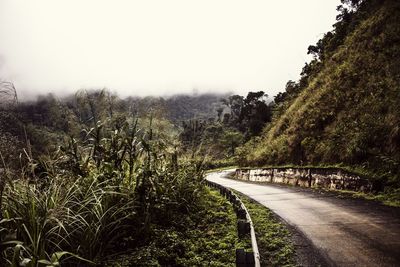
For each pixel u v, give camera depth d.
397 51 22.89
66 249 5.98
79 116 8.04
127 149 8.22
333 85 28.75
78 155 7.66
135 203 7.72
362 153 16.80
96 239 6.09
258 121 75.19
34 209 5.28
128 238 6.97
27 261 3.86
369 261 6.01
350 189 15.69
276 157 32.34
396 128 15.38
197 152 14.12
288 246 7.55
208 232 9.11
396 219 8.98
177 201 10.60
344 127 21.53
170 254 6.88
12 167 5.41
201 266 6.57
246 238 8.06
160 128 9.52
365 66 25.80
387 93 19.75
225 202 14.63
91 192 6.56
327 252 6.80
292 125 32.84
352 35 35.06
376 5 34.50
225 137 83.06
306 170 21.83
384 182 13.62
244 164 46.41
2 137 5.18
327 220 9.84
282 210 12.55
